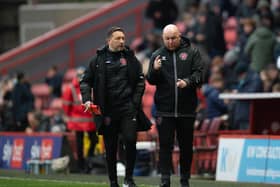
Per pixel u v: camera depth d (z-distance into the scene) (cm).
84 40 6612
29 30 7344
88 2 7406
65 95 4509
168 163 3247
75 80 4506
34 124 5347
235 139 3938
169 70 3228
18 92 5547
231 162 3934
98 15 6606
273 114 4225
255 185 3606
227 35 5925
